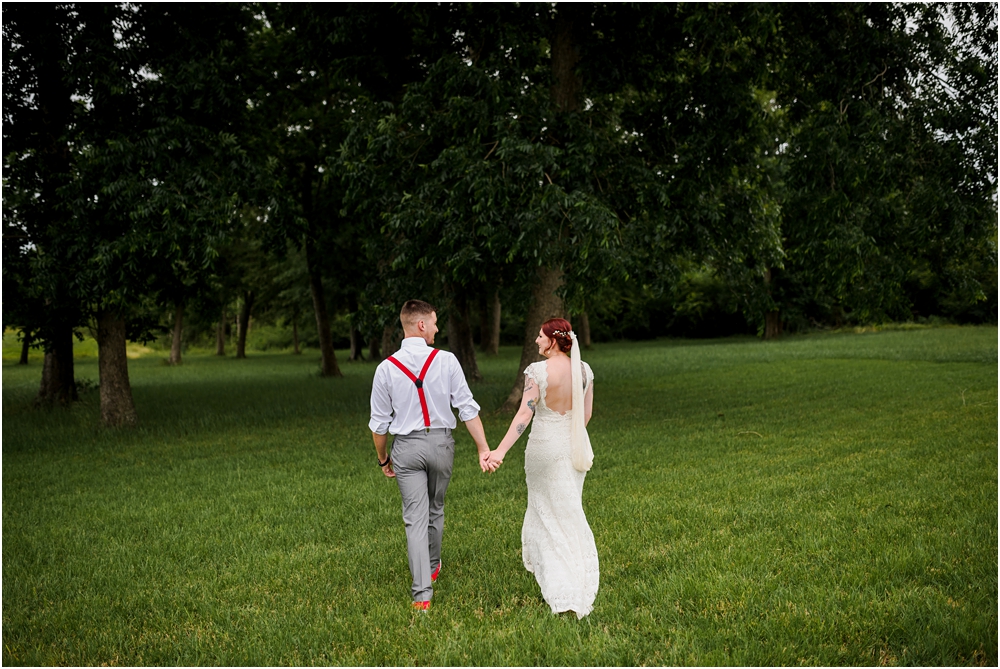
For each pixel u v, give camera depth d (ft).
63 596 12.98
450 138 31.96
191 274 38.47
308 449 28.53
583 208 27.32
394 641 10.62
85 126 31.86
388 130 31.24
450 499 19.48
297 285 92.27
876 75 30.40
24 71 33.24
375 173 32.22
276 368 87.61
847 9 30.27
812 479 19.76
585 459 11.94
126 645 10.79
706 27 28.55
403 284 33.27
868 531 14.67
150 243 29.71
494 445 28.66
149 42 33.63
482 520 17.06
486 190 27.61
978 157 29.12
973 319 120.78
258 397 49.85
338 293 91.20
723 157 34.22
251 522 17.62
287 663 10.14
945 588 11.64
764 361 68.23
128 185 29.66
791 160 30.99
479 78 29.78
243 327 124.16
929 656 9.54
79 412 42.63
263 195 33.65
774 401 38.68
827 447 24.73
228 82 34.37
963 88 29.35
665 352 92.38
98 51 30.83
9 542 16.40
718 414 34.42
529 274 34.91
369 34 34.27
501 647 10.28
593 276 28.86
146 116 32.53
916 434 26.12
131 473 24.57
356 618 11.41
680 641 10.19
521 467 23.65
